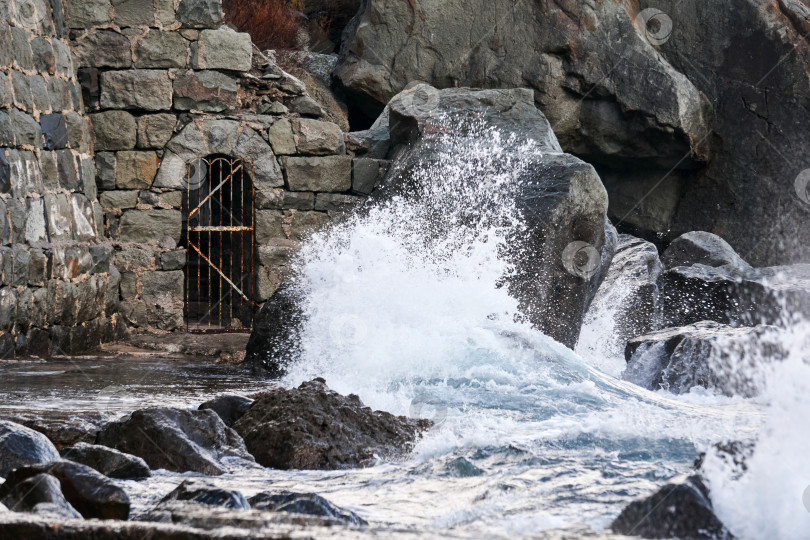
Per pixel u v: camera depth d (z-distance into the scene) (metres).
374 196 33.53
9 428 12.78
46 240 26.95
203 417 14.08
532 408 17.42
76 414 15.68
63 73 30.34
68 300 27.44
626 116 40.94
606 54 40.56
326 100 42.44
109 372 23.86
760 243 41.97
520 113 34.47
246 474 12.91
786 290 30.66
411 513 10.57
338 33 48.78
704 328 25.34
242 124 33.50
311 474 13.01
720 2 41.84
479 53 40.94
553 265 28.05
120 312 31.83
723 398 20.64
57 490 9.06
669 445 14.05
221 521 7.59
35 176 26.69
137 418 13.54
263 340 25.50
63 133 29.36
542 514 10.23
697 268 34.25
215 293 37.09
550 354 22.06
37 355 25.92
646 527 8.91
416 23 41.03
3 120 24.77
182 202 33.53
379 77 41.28
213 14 32.97
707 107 42.00
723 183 42.47
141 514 9.47
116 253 31.94
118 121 32.47
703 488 9.54
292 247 33.72
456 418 16.34
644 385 24.05
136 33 32.53
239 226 34.19
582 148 41.81
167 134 32.84
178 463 12.98
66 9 31.92
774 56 41.56
